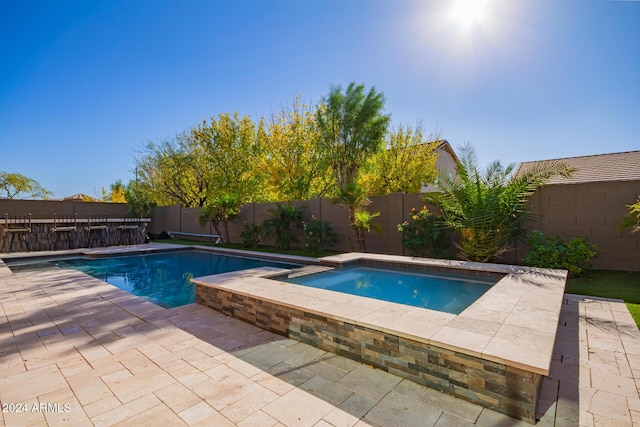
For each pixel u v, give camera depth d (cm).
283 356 338
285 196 1688
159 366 312
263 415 235
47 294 604
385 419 232
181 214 1773
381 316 332
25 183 2634
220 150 1866
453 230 848
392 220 1000
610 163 898
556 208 748
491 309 352
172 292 708
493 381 244
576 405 246
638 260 672
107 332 405
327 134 1444
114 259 1154
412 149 1681
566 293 550
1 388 272
